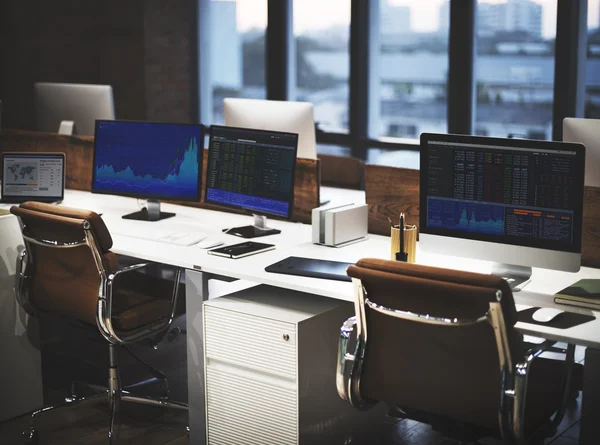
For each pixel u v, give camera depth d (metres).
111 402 3.39
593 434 2.44
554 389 2.55
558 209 2.73
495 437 2.46
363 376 2.57
